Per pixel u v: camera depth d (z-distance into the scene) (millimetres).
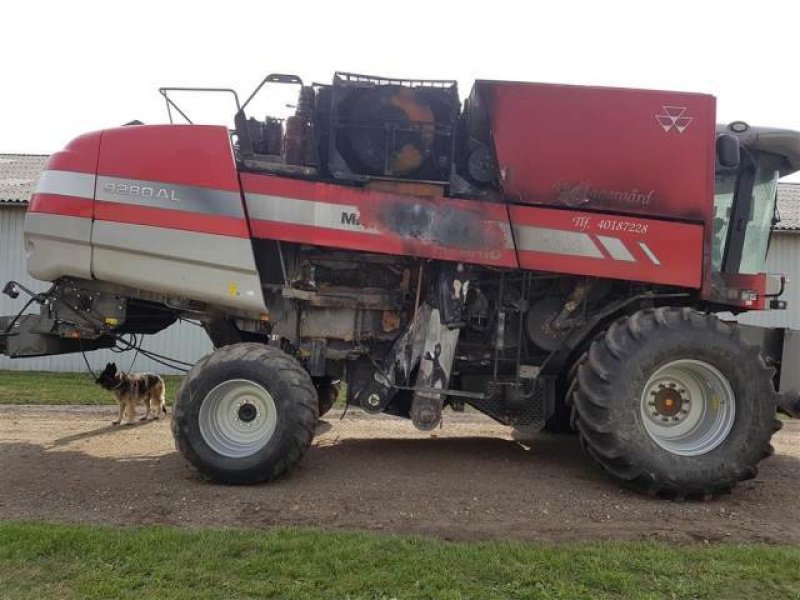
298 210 5273
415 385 5543
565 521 4387
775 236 15273
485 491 4973
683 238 5188
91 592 3119
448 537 4031
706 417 5195
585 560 3588
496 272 5605
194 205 5309
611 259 5195
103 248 5410
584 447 5215
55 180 5508
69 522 4180
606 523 4363
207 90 5574
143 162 5375
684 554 3734
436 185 5352
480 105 5344
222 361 5109
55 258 5500
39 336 6086
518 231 5230
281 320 5707
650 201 5199
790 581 3400
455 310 5371
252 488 4996
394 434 7324
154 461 5809
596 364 4988
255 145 5750
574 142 5223
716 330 5000
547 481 5289
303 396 5062
